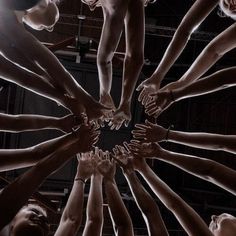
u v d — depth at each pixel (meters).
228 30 1.74
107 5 1.67
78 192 1.84
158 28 3.15
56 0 1.82
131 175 1.83
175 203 1.75
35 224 1.57
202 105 3.47
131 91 1.78
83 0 1.77
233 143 1.75
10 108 2.78
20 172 2.48
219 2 1.74
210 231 1.72
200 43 3.43
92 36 3.01
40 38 2.96
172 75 3.47
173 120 3.44
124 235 1.72
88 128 1.66
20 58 1.55
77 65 2.70
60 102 1.66
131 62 1.77
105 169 1.88
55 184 2.64
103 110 1.66
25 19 1.63
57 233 1.74
